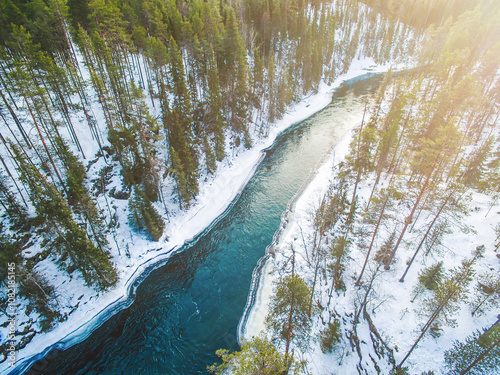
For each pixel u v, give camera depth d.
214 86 50.25
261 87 70.50
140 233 38.03
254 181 52.75
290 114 79.38
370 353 22.47
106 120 44.12
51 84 37.31
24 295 26.91
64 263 31.30
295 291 16.02
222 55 61.16
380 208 28.38
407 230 32.41
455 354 19.11
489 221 29.80
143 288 32.94
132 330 28.34
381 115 58.50
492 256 25.78
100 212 37.31
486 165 40.38
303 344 21.61
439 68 57.00
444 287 18.72
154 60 51.81
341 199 39.47
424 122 42.12
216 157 53.12
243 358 13.98
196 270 35.19
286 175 54.19
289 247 36.81
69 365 25.59
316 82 93.75
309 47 89.00
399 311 24.17
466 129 47.38
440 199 23.64
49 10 44.31
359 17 137.00
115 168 42.59
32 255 30.67
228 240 39.75
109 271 30.81
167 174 46.81
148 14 57.62
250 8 90.12
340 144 62.78
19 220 31.38
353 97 91.94
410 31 139.50
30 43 36.66
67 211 26.88
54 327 27.84
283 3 100.88
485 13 96.25
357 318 24.78
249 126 65.88
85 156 41.19
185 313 29.78
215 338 27.09
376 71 118.56
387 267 28.22
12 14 43.88
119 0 59.28
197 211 43.91
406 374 19.42
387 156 42.38
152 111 53.22
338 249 26.62
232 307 30.19
